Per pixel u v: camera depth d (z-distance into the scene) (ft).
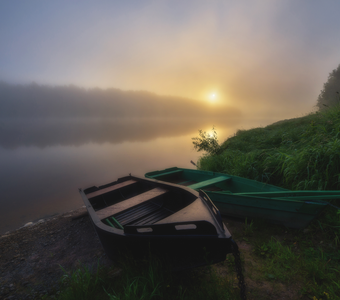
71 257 13.17
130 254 8.84
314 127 22.04
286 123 43.29
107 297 8.84
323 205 10.42
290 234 12.01
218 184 19.19
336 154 14.85
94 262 12.16
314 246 10.69
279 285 8.55
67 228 17.89
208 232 7.68
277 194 13.47
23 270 12.40
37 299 9.76
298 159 16.89
